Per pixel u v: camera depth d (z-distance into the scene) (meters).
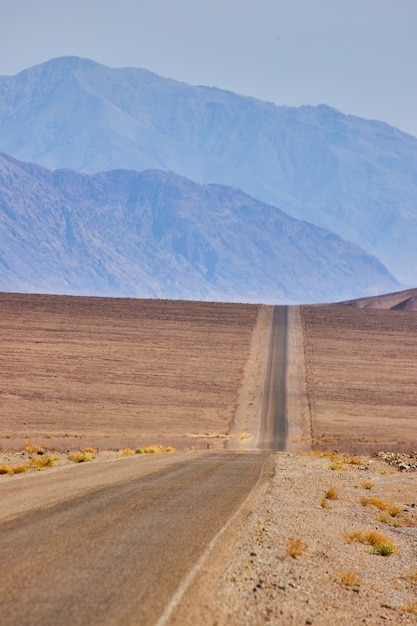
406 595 19.44
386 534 28.08
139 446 91.56
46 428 106.25
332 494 34.88
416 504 37.25
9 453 61.25
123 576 14.57
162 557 16.52
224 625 12.50
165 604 12.97
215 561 16.73
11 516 20.70
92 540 17.83
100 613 12.16
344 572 19.69
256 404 130.12
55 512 21.78
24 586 13.38
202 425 114.69
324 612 15.18
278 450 95.56
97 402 125.62
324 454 77.50
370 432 111.19
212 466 44.16
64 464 45.59
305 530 24.28
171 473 37.38
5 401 122.81
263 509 26.28
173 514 22.84
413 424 117.38
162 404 127.00
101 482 31.11
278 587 16.02
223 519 22.61
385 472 52.38
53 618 11.72
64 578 14.09
